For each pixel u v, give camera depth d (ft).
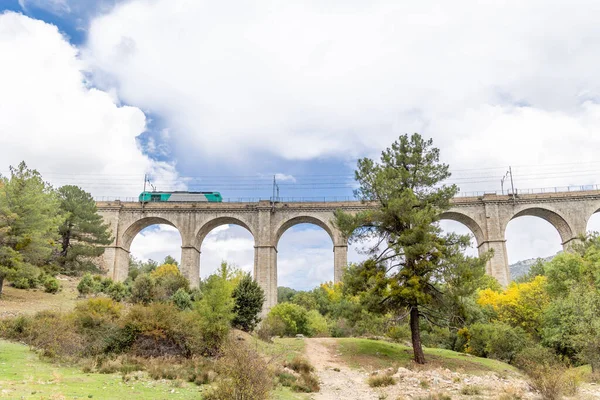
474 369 92.53
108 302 88.99
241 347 57.06
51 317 77.25
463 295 92.94
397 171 104.53
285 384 70.44
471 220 196.34
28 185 106.63
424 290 96.02
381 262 101.50
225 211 204.23
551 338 104.42
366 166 108.27
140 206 204.85
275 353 95.04
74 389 46.06
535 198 191.31
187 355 78.38
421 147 108.37
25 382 45.78
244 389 47.52
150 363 68.95
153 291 125.39
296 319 143.13
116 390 49.21
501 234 189.88
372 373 87.20
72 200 168.04
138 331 77.25
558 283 129.39
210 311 85.30
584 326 94.84
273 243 199.72
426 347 134.10
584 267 126.82
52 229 117.08
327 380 81.15
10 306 96.68
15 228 102.89
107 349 72.90
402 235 97.04
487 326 119.55
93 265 172.76
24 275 103.76
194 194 218.79
